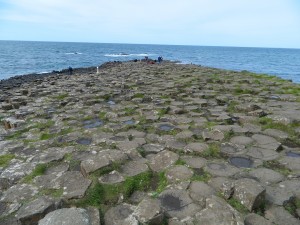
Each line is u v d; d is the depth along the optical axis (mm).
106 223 3527
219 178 4500
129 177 4516
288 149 5758
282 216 3553
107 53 111938
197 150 5617
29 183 4488
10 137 7086
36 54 91250
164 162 5117
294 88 13469
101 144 6207
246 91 12852
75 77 23328
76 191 4137
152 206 3529
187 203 3840
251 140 6211
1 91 16688
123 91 13547
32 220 3484
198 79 17594
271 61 80938
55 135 7070
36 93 13688
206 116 8477
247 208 3631
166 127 7426
